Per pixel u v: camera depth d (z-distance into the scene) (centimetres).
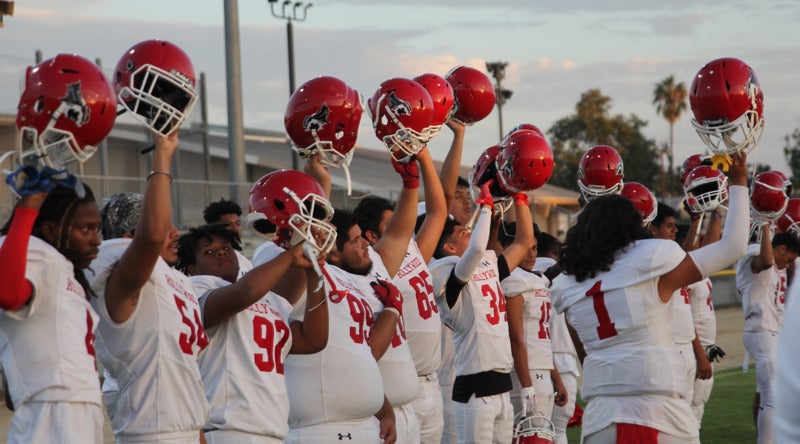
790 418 281
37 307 471
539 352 1020
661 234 1090
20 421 471
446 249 935
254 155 3797
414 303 829
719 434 1295
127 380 536
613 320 689
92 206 495
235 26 2748
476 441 887
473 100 847
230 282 619
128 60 489
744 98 635
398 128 721
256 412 582
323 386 645
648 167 8262
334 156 657
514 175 848
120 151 2783
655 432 676
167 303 540
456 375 905
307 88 647
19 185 447
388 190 2966
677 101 8975
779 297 1290
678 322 989
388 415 704
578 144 8131
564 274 727
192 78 496
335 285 659
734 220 663
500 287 916
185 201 2512
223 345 586
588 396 705
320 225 562
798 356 279
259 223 575
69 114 451
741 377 1842
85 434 477
